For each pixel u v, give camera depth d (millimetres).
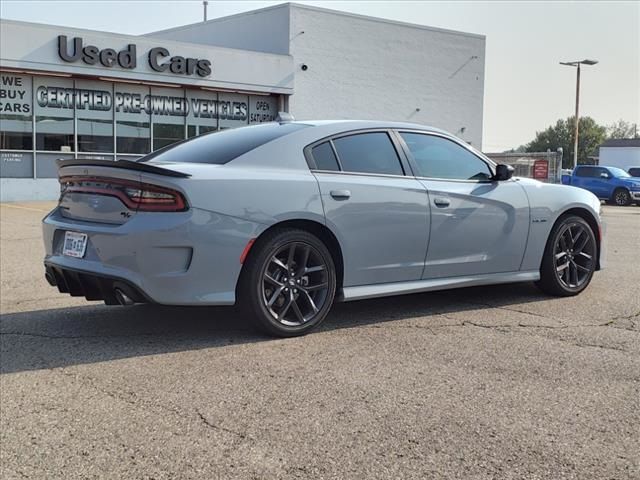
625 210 22703
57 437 3107
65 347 4504
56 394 3637
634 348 4445
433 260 5289
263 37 27031
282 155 4742
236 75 24406
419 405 3443
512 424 3207
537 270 5965
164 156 5156
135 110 22734
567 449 2943
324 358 4223
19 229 12156
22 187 20516
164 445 3010
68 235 4703
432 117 31234
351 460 2850
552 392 3627
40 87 20688
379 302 5867
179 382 3801
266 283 4566
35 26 19703
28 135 20594
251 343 4551
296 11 26250
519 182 5910
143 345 4527
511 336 4746
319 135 4941
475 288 6527
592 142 111812
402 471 2752
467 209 5418
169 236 4203
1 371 4016
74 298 6152
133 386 3744
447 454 2898
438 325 5059
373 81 28969
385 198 4984
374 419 3271
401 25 29703
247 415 3328
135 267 4250
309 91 26953
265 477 2715
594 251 6293
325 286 4773
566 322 5152
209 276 4332
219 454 2916
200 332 4836
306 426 3193
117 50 21297
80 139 21609
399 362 4145
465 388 3686
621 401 3498
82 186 4645
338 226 4781
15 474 2768
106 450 2971
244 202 4410
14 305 5852
